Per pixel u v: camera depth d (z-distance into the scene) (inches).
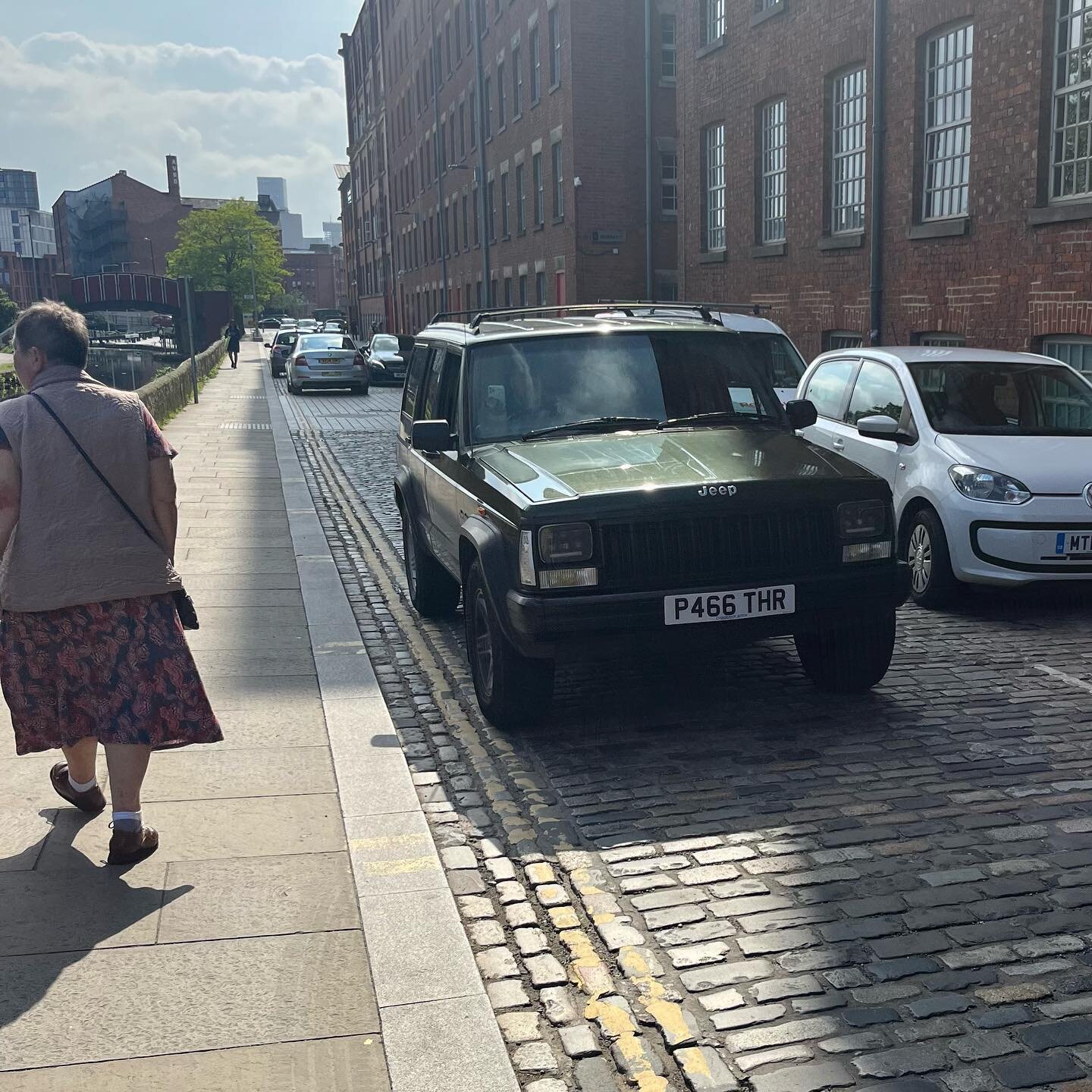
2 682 164.1
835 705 243.6
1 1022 130.0
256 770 206.5
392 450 784.9
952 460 323.9
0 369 1462.8
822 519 220.1
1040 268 498.0
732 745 221.8
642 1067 123.1
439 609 330.0
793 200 706.8
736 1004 134.2
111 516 159.5
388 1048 125.3
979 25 526.3
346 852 173.2
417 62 2240.4
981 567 313.1
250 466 672.4
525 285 1403.8
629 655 213.0
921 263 581.9
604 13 1159.6
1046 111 491.2
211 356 1916.8
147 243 6274.6
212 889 161.5
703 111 827.4
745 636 215.6
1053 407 348.8
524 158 1362.0
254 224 4549.7
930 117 577.6
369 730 228.4
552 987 139.2
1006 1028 128.2
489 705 231.9
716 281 828.0
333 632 305.6
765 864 170.2
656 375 262.2
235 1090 118.4
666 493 213.0
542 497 213.2
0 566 161.2
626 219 1192.8
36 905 156.8
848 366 395.9
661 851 175.9
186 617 170.6
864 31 615.5
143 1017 131.1
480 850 177.8
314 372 1338.6
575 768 212.2
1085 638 294.5
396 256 2760.8
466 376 263.6
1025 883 162.2
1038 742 218.8
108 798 192.4
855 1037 127.3
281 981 138.4
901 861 169.9
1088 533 307.6
